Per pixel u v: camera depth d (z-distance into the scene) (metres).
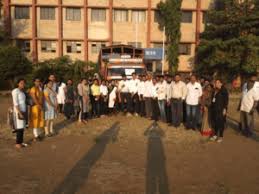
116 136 10.54
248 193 5.67
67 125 12.68
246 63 29.97
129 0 38.53
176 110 12.24
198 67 35.38
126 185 5.99
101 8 38.56
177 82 12.16
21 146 8.87
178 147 9.05
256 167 7.18
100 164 7.31
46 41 38.38
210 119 10.46
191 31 39.75
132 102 15.49
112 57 18.14
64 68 30.77
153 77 14.61
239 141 9.91
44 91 10.16
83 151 8.52
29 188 5.80
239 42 29.88
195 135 10.68
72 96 13.84
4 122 13.61
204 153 8.39
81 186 5.92
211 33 34.12
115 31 39.06
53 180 6.23
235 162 7.56
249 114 11.00
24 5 37.12
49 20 38.03
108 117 15.01
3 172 6.71
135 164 7.34
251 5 32.16
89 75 30.34
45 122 10.34
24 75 30.41
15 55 30.45
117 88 15.59
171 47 36.94
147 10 38.88
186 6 39.16
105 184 6.04
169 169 6.98
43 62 31.98
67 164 7.30
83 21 38.41
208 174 6.67
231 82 33.84
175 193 5.62
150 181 6.22
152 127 12.23
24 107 8.73
